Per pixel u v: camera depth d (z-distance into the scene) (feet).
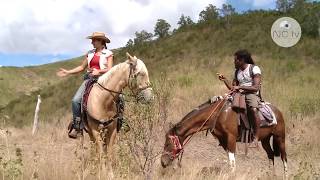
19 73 394.52
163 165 24.68
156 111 20.79
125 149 21.53
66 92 151.12
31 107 144.97
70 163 22.22
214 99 25.94
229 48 150.82
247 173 24.38
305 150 36.14
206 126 25.67
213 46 159.94
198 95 60.95
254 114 25.08
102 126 23.44
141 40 197.47
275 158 35.83
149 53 176.55
